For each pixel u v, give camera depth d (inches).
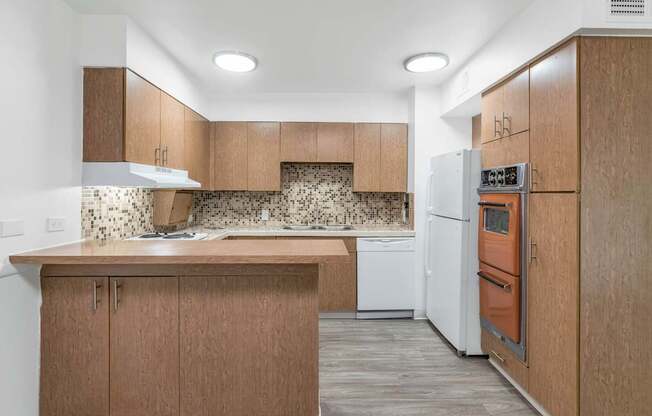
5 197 69.7
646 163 72.7
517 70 93.6
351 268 153.3
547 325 82.3
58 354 75.3
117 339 75.2
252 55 119.0
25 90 74.3
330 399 92.7
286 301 75.6
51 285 75.0
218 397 76.0
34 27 76.5
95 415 75.6
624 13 69.9
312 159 163.6
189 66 128.1
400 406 89.8
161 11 90.3
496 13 91.4
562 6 74.3
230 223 175.0
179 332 75.4
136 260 69.9
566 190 75.2
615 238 72.6
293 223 175.9
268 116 163.8
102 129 91.3
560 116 76.8
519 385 95.5
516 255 91.8
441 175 132.0
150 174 101.8
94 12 90.4
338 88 155.3
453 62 124.6
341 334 136.6
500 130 102.9
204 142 154.8
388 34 103.9
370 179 163.6
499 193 100.3
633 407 73.2
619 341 72.9
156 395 75.7
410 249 152.9
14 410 70.8
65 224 86.6
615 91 72.2
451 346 125.5
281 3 87.3
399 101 163.6
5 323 69.2
